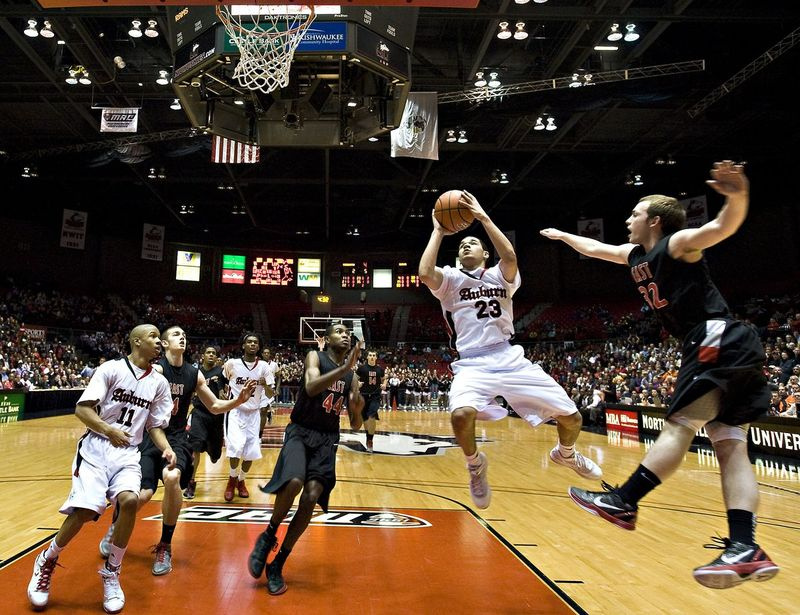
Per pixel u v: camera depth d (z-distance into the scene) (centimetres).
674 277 251
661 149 2089
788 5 1324
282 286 3538
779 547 435
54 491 593
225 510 521
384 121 884
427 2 500
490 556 390
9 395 1427
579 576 352
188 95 842
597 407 1672
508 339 337
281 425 1481
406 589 323
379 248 3603
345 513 519
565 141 2058
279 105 916
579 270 3097
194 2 493
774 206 2292
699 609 301
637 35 1370
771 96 1689
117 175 2398
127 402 320
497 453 1022
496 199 2669
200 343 3055
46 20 1339
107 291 2964
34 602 283
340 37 735
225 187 2553
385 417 1920
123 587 318
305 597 307
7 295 2377
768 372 1364
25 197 2586
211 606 292
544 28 1467
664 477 234
